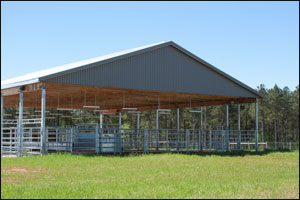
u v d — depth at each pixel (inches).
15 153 900.6
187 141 1004.6
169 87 995.9
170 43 999.6
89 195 420.2
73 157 773.9
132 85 932.6
